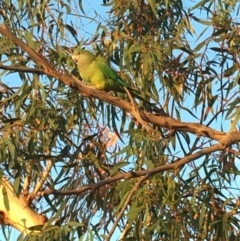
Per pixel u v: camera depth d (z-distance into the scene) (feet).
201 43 22.27
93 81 23.89
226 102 22.99
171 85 24.06
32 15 24.57
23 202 25.59
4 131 23.53
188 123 19.76
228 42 22.27
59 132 23.91
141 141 20.79
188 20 24.36
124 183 19.86
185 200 21.13
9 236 22.50
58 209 22.12
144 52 23.24
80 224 19.30
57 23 24.84
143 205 20.25
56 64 24.86
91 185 16.01
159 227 20.27
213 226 21.12
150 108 24.26
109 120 24.71
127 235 21.39
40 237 19.84
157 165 21.29
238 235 21.12
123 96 24.80
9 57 23.84
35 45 23.24
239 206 21.02
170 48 23.66
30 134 23.49
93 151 24.90
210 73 24.09
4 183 24.18
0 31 19.34
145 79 23.39
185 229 20.97
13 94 24.80
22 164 22.72
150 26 24.76
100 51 25.36
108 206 23.22
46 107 23.68
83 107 24.86
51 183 24.75
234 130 19.88
